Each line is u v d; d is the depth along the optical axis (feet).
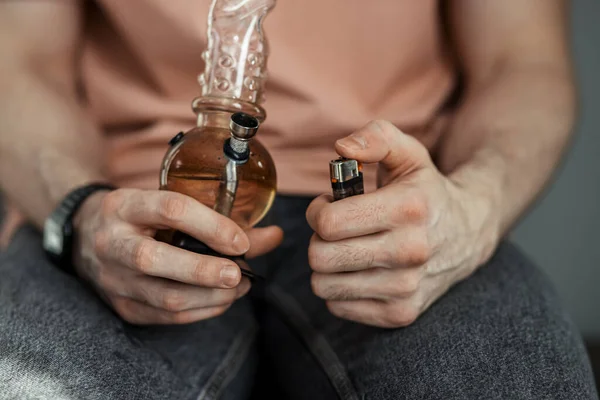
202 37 2.85
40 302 2.27
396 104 3.06
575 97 3.01
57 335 2.09
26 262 2.62
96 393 1.90
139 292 2.15
